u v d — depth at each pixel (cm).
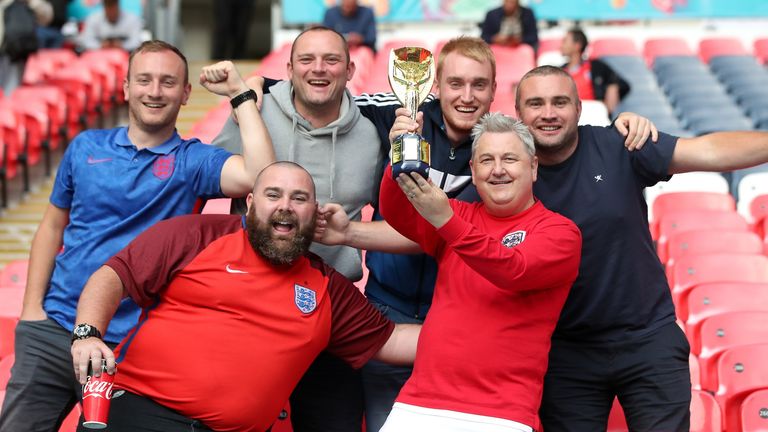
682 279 555
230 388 331
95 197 363
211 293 334
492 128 330
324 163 376
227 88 364
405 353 360
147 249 336
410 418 327
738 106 996
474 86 365
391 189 331
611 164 358
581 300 357
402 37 1202
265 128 362
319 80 366
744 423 406
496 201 329
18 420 365
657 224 655
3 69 1081
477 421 320
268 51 1534
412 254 375
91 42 1145
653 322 362
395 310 386
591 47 1134
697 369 457
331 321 347
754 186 691
